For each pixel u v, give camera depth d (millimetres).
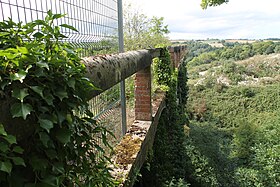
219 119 20328
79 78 794
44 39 759
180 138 6008
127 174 1842
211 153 8977
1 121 598
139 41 8445
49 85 682
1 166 532
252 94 22484
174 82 5934
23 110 599
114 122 2225
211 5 8297
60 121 694
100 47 1786
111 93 2137
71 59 811
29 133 667
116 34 2266
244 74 28078
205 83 27797
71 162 854
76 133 824
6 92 606
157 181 3453
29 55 626
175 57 7719
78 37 1372
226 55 35938
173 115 5789
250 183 7305
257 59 30406
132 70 2018
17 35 700
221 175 7711
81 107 842
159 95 4504
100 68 1261
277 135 9359
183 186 3885
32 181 667
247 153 9820
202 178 5812
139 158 2277
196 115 21688
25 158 653
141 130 2766
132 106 3619
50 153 686
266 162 7852
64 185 771
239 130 13156
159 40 10195
